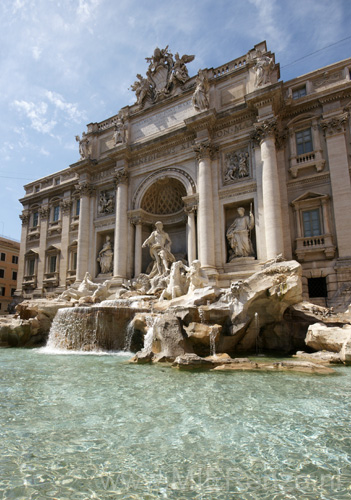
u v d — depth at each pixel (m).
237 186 23.70
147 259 29.36
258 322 14.81
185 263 25.92
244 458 4.13
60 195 37.31
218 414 5.74
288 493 3.33
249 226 22.97
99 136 33.91
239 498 3.23
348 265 19.41
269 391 7.29
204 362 10.24
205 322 13.36
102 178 32.16
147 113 30.48
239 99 25.31
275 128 22.62
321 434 4.88
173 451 4.31
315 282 20.94
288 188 22.67
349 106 21.55
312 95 22.64
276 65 25.31
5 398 6.72
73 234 34.84
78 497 3.24
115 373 9.39
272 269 14.27
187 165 26.64
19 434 4.83
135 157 29.84
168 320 12.09
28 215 39.59
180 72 29.11
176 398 6.73
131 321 15.11
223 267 23.17
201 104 25.55
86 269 30.52
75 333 16.38
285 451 4.32
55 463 3.97
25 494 3.28
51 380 8.45
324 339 12.54
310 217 21.75
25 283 36.94
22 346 18.86
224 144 25.00
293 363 10.06
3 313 54.12
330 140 21.69
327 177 21.50
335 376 8.88
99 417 5.57
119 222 28.47
